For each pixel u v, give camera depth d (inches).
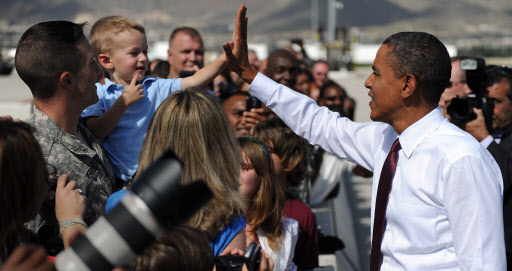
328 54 1190.9
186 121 78.2
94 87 88.3
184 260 54.0
